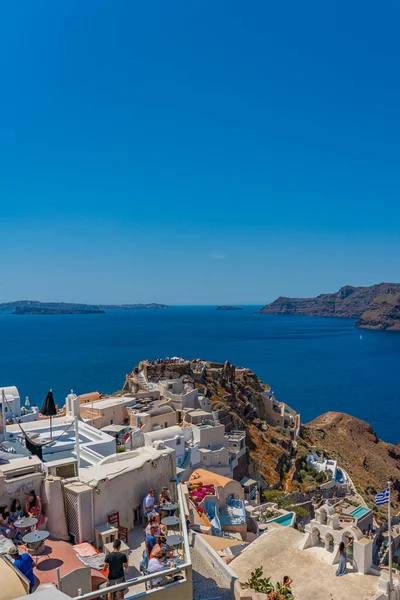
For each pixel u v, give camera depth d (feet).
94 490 68.23
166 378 301.02
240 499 151.12
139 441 186.39
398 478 349.00
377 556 181.37
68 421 134.10
